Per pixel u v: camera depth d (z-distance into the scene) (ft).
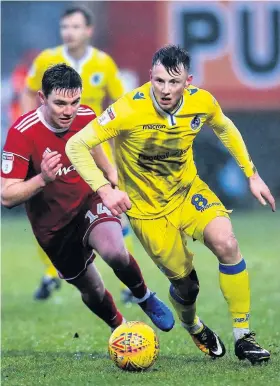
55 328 50.16
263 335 44.42
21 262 82.89
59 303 61.11
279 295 60.90
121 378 33.19
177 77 33.45
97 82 60.23
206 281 68.59
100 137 34.76
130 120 34.50
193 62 108.06
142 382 32.30
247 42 108.17
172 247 36.52
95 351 41.63
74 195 38.50
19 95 106.52
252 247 87.04
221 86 108.78
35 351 42.24
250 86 109.09
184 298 37.40
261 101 109.50
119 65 107.24
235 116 111.34
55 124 37.29
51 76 35.91
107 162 38.99
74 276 39.78
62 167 37.93
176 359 37.81
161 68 33.42
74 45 59.57
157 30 107.04
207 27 107.86
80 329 49.52
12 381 33.96
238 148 37.14
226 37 107.96
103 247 37.63
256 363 35.22
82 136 34.83
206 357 38.47
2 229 107.34
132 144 35.27
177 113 34.73
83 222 38.63
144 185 36.14
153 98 34.53
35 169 38.19
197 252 87.81
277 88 109.50
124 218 59.62
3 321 53.31
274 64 108.88
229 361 36.76
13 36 110.52
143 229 36.65
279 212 116.67
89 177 34.73
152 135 34.83
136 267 38.22
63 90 35.68
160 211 36.29
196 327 38.19
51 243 39.42
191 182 36.40
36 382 33.53
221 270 35.40
